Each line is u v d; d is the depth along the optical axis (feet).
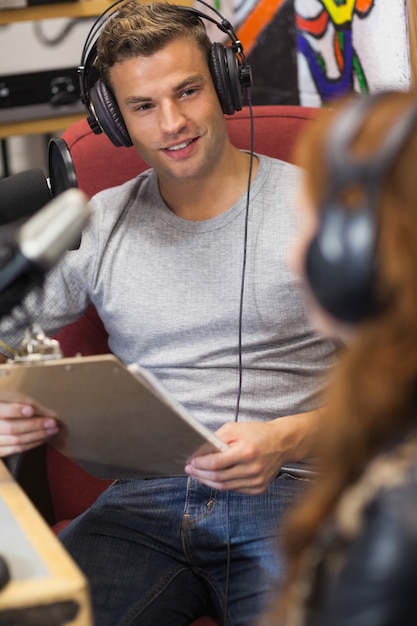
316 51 7.66
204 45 5.53
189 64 5.40
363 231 2.40
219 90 5.49
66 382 4.28
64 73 10.57
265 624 2.88
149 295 5.67
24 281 3.54
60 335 6.31
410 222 2.38
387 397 2.55
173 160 5.49
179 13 5.53
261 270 5.55
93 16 10.44
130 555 5.24
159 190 5.85
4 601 3.45
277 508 5.29
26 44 10.44
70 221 3.26
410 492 2.39
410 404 2.61
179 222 5.70
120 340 5.86
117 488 5.68
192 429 4.48
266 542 5.15
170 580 5.19
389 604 2.34
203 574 5.25
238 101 5.54
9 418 4.77
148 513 5.41
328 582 2.50
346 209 2.45
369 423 2.62
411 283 2.39
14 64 10.48
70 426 4.80
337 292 2.47
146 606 5.03
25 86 10.53
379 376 2.52
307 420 5.28
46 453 6.09
